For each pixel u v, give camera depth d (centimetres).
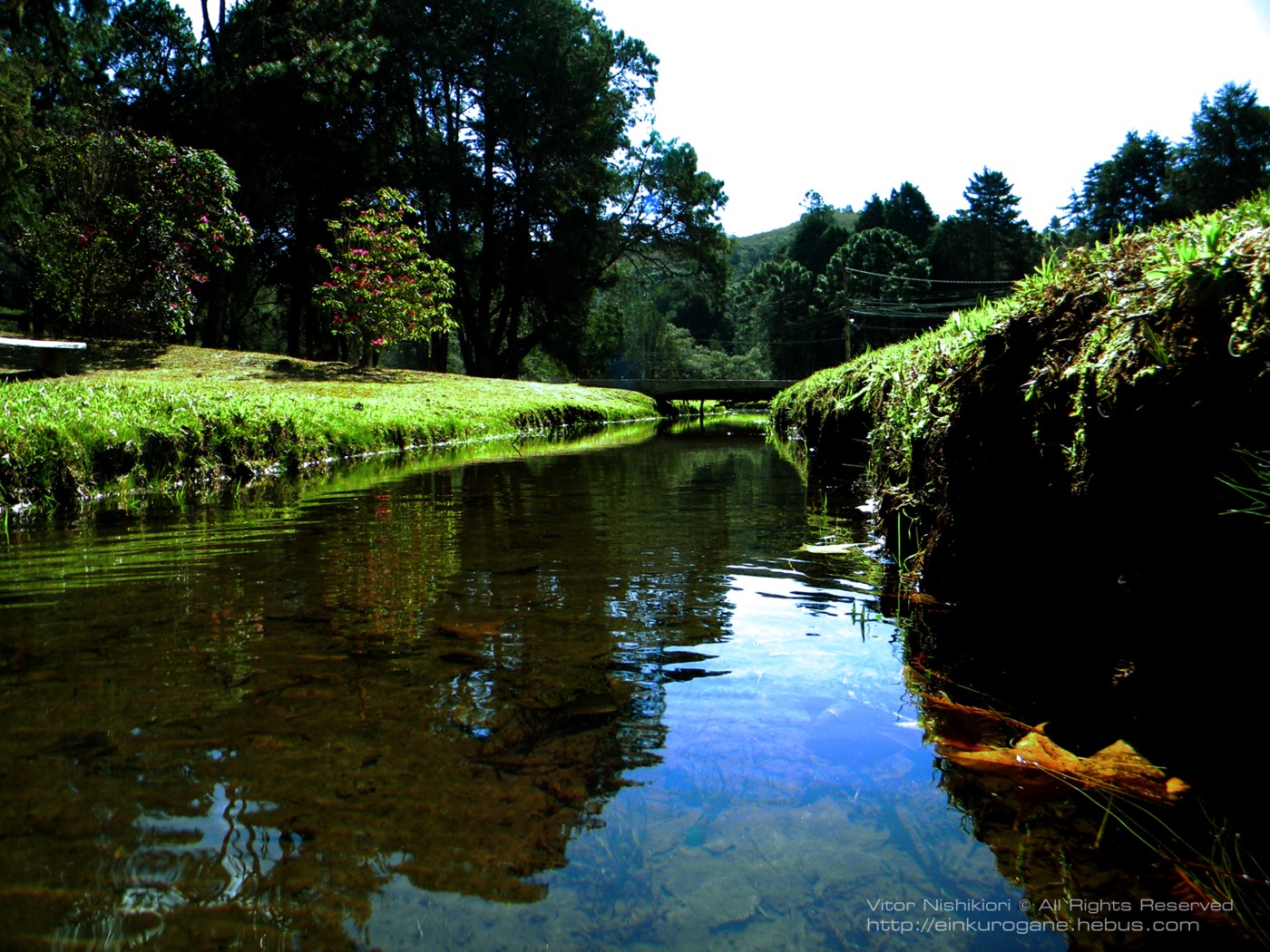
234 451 607
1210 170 5434
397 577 282
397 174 2398
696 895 106
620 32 2762
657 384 2825
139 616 229
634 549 334
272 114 1917
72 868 109
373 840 117
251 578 279
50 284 1404
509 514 433
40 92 1780
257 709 163
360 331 1644
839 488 560
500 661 193
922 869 111
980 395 242
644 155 2962
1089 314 204
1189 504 148
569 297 2784
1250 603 137
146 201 1373
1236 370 142
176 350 1357
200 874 108
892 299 6312
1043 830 121
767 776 137
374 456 822
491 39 2553
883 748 147
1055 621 194
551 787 133
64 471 455
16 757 141
